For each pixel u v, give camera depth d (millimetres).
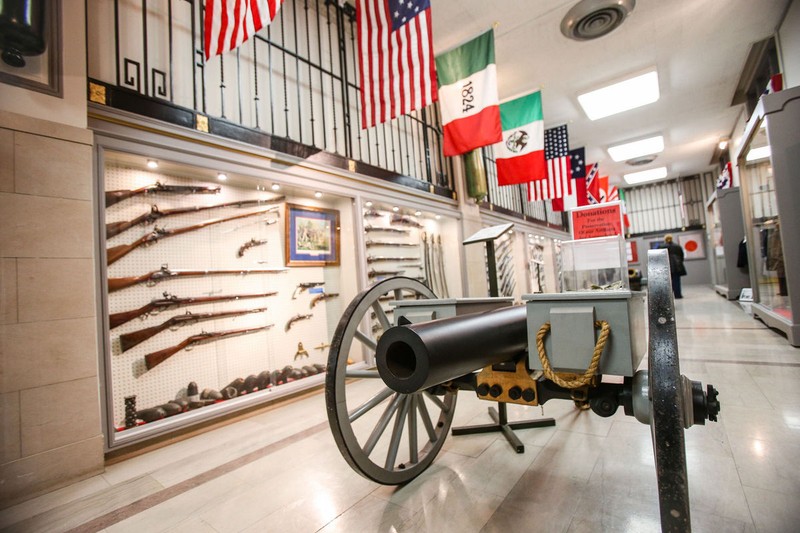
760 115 4254
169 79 3264
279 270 3918
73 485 2174
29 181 2180
